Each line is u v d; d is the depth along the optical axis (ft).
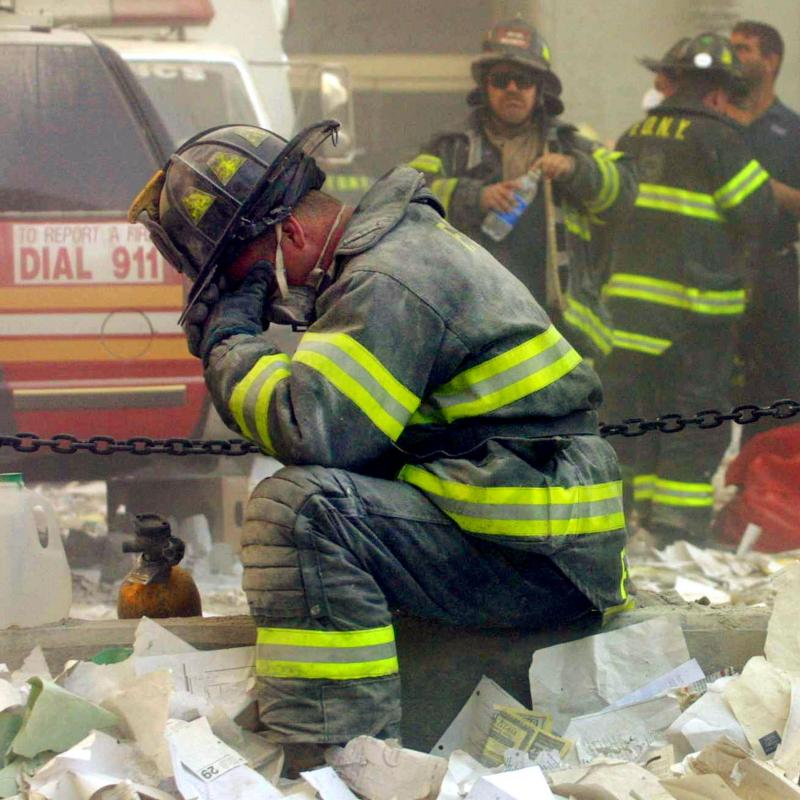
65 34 71.77
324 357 36.09
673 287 81.41
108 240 66.80
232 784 34.63
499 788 33.81
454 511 37.17
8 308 66.18
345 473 36.60
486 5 147.23
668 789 34.27
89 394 66.64
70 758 34.17
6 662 40.83
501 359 37.58
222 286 39.24
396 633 40.34
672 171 81.35
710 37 82.74
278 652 36.32
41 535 45.39
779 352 86.07
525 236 77.87
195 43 86.33
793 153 86.94
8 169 67.31
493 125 79.15
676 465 81.92
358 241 37.83
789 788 33.58
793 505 78.13
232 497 71.77
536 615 38.93
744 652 41.39
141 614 42.75
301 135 38.47
